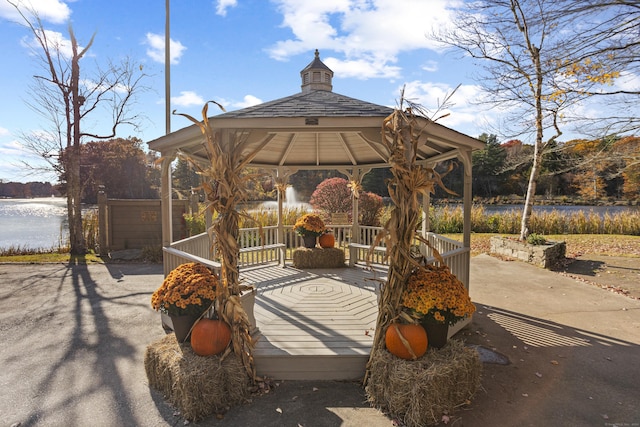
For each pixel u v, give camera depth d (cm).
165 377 264
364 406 258
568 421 240
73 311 467
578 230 1134
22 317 444
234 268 285
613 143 736
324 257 633
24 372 307
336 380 295
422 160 561
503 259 780
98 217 877
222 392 253
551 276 639
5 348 355
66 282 617
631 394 274
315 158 667
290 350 299
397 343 255
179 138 361
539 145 802
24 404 259
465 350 270
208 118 290
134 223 883
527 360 332
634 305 486
